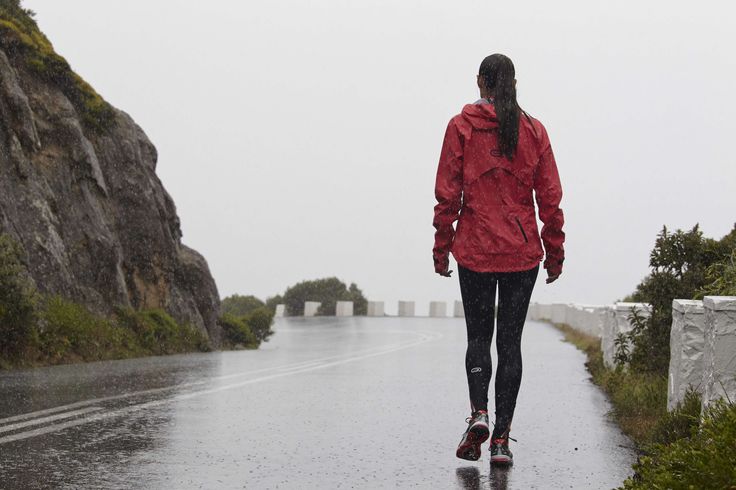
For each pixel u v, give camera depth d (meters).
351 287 67.12
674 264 11.37
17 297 13.81
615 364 12.55
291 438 7.44
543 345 24.03
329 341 27.16
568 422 8.71
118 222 21.30
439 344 24.75
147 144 24.53
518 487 5.61
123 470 5.93
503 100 6.36
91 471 5.87
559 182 6.48
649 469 4.79
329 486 5.59
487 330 6.52
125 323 18.88
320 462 6.39
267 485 5.59
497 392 6.46
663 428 6.97
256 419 8.55
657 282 11.18
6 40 19.50
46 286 16.59
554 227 6.48
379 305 66.31
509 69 6.42
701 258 11.30
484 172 6.34
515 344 6.48
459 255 6.40
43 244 16.83
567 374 14.44
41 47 20.53
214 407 9.41
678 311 7.64
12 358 13.67
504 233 6.32
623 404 9.30
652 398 9.06
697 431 5.40
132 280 21.34
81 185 19.53
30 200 17.05
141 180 22.36
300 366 15.66
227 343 25.77
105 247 19.28
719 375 5.87
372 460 6.51
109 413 8.62
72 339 15.67
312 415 8.92
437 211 6.42
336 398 10.48
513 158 6.33
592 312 25.56
